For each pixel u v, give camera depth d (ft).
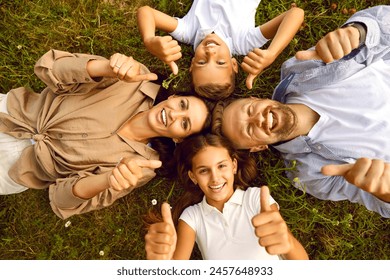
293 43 6.06
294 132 5.36
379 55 5.16
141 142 5.65
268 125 4.99
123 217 6.20
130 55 6.19
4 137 5.48
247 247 5.31
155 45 5.00
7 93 5.74
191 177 5.56
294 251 4.83
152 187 6.18
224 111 5.42
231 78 5.56
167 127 5.31
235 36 5.78
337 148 5.32
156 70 6.16
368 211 6.09
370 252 6.15
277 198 6.01
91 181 5.02
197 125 5.37
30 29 6.11
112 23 6.15
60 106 5.49
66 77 5.14
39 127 5.41
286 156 5.76
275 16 6.14
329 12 6.15
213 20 5.81
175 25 5.81
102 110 5.48
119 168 4.34
